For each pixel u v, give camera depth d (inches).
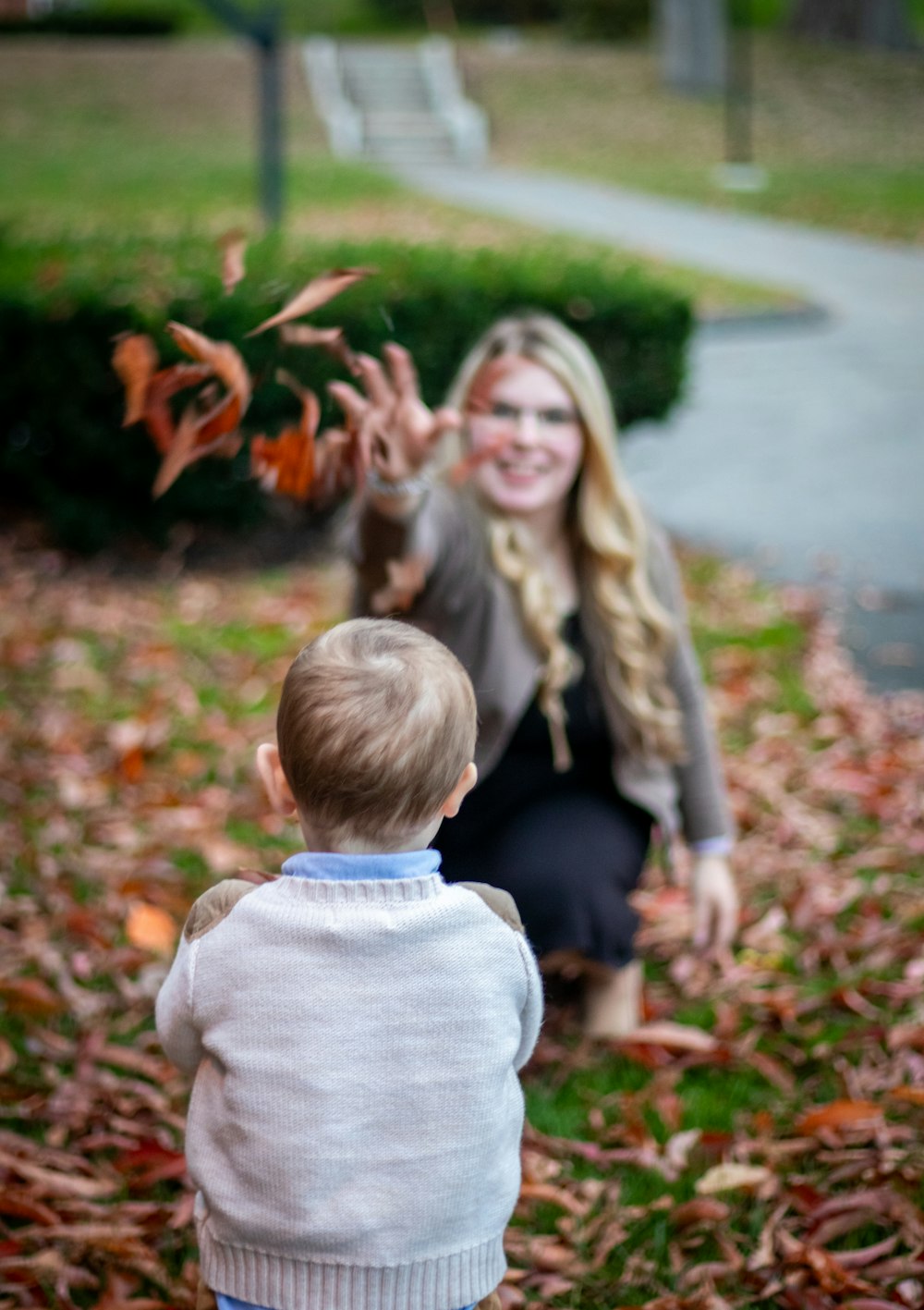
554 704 114.7
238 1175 68.2
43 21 1253.1
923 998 130.4
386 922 68.0
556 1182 106.2
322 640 72.0
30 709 201.2
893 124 1118.4
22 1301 94.3
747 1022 129.3
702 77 1196.5
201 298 246.1
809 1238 98.9
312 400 84.6
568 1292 95.8
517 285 272.1
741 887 154.2
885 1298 94.0
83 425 255.0
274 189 521.7
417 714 68.7
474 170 965.8
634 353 283.1
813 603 251.0
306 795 69.6
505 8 1400.1
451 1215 68.4
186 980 70.0
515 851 115.5
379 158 992.2
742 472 341.4
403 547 103.0
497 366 114.3
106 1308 91.5
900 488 327.3
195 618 245.8
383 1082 67.5
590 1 1357.0
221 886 72.5
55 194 698.2
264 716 203.0
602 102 1155.9
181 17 1328.7
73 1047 122.5
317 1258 67.4
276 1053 67.3
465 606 114.3
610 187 885.2
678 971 135.3
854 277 615.8
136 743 186.2
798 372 448.5
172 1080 118.9
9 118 1005.8
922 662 225.3
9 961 134.8
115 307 247.3
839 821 169.9
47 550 277.9
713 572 267.6
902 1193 104.8
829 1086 118.6
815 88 1202.0
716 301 524.7
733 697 206.8
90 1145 108.8
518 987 72.0
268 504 290.7
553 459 113.4
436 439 96.4
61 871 153.6
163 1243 99.7
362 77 1122.0
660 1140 112.0
